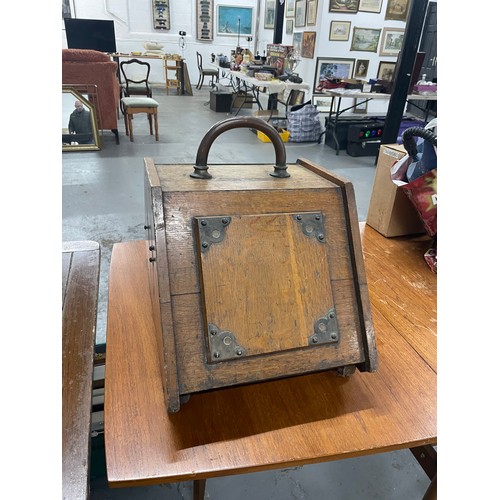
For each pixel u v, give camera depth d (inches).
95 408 40.3
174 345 21.9
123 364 25.9
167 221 23.3
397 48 201.3
